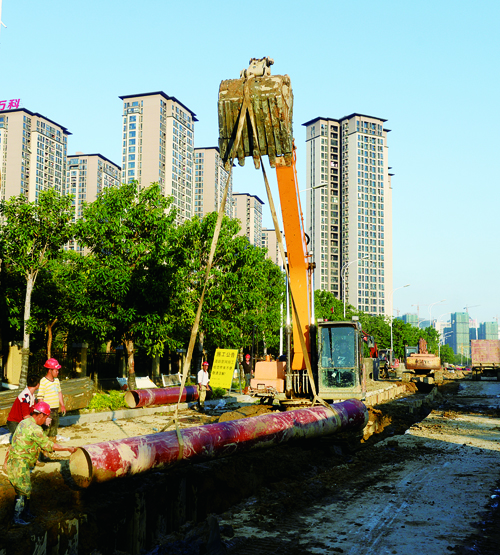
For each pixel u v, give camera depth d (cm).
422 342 4369
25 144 15888
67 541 658
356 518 779
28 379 2625
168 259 2186
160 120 15550
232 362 2492
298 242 1336
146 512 779
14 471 645
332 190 18938
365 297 18238
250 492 958
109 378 3203
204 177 17938
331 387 1438
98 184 17325
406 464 1126
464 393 3272
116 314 2061
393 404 2150
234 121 889
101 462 692
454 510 807
